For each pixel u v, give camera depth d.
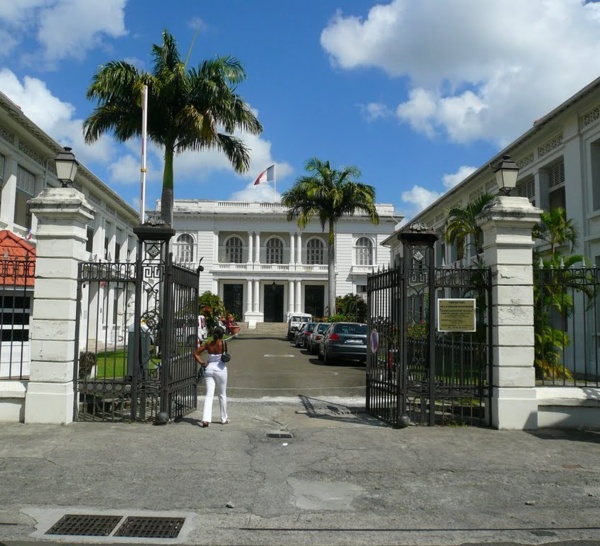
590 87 16.00
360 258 63.69
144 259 9.68
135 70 20.44
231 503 5.77
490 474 6.92
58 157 9.53
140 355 9.49
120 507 5.66
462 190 27.97
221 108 20.91
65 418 9.12
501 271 9.46
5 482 6.33
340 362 22.44
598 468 7.20
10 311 15.16
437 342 10.12
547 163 19.59
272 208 63.78
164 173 21.16
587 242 17.19
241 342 39.62
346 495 6.12
